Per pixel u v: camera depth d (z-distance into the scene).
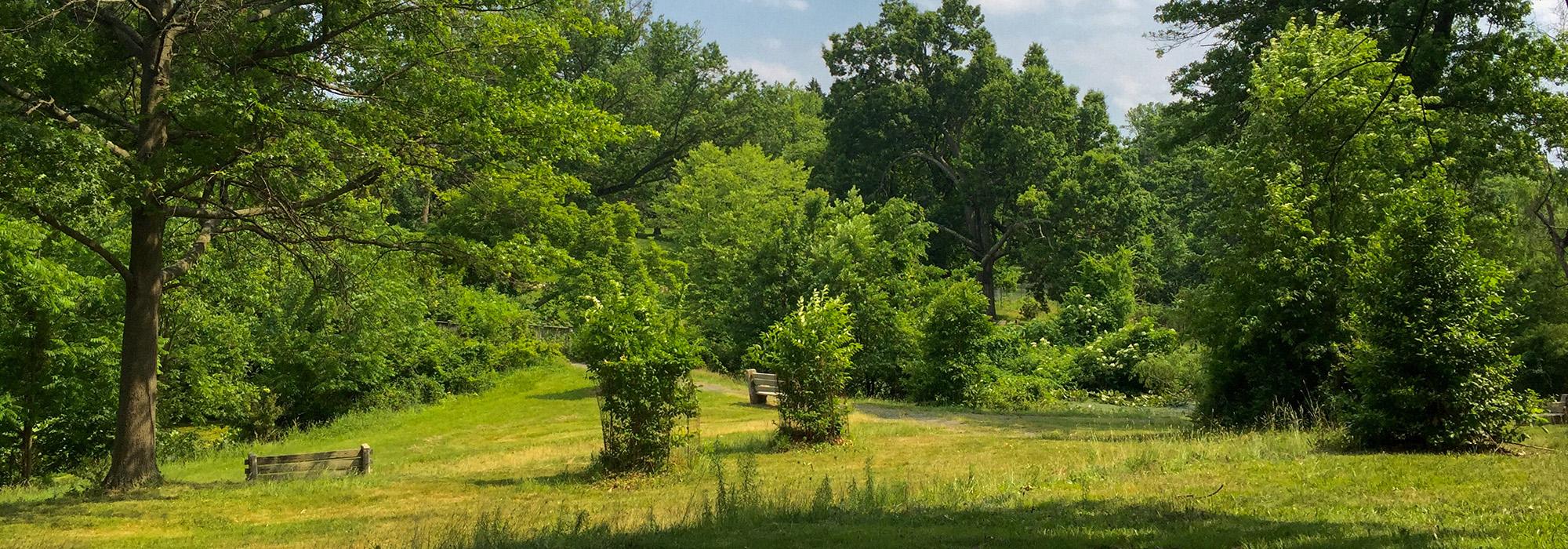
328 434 29.03
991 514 9.27
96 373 21.98
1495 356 13.00
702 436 20.53
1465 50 25.88
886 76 61.94
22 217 14.07
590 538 8.94
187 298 23.86
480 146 16.94
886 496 10.92
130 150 16.19
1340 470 11.16
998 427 21.39
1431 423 12.95
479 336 38.22
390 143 16.41
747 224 52.44
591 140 18.00
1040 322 44.94
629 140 18.52
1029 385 29.81
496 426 27.95
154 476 15.99
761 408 27.44
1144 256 59.44
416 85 16.58
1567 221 29.80
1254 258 18.94
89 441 23.20
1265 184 19.27
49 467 23.22
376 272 24.52
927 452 16.56
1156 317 49.38
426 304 35.19
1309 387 18.28
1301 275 18.00
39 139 12.49
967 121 61.53
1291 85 19.66
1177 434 17.58
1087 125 62.78
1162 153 32.62
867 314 32.69
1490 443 12.69
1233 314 19.06
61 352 21.05
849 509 10.16
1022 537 7.90
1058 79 59.34
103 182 13.02
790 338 18.30
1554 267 29.45
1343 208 18.86
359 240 18.64
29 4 14.54
